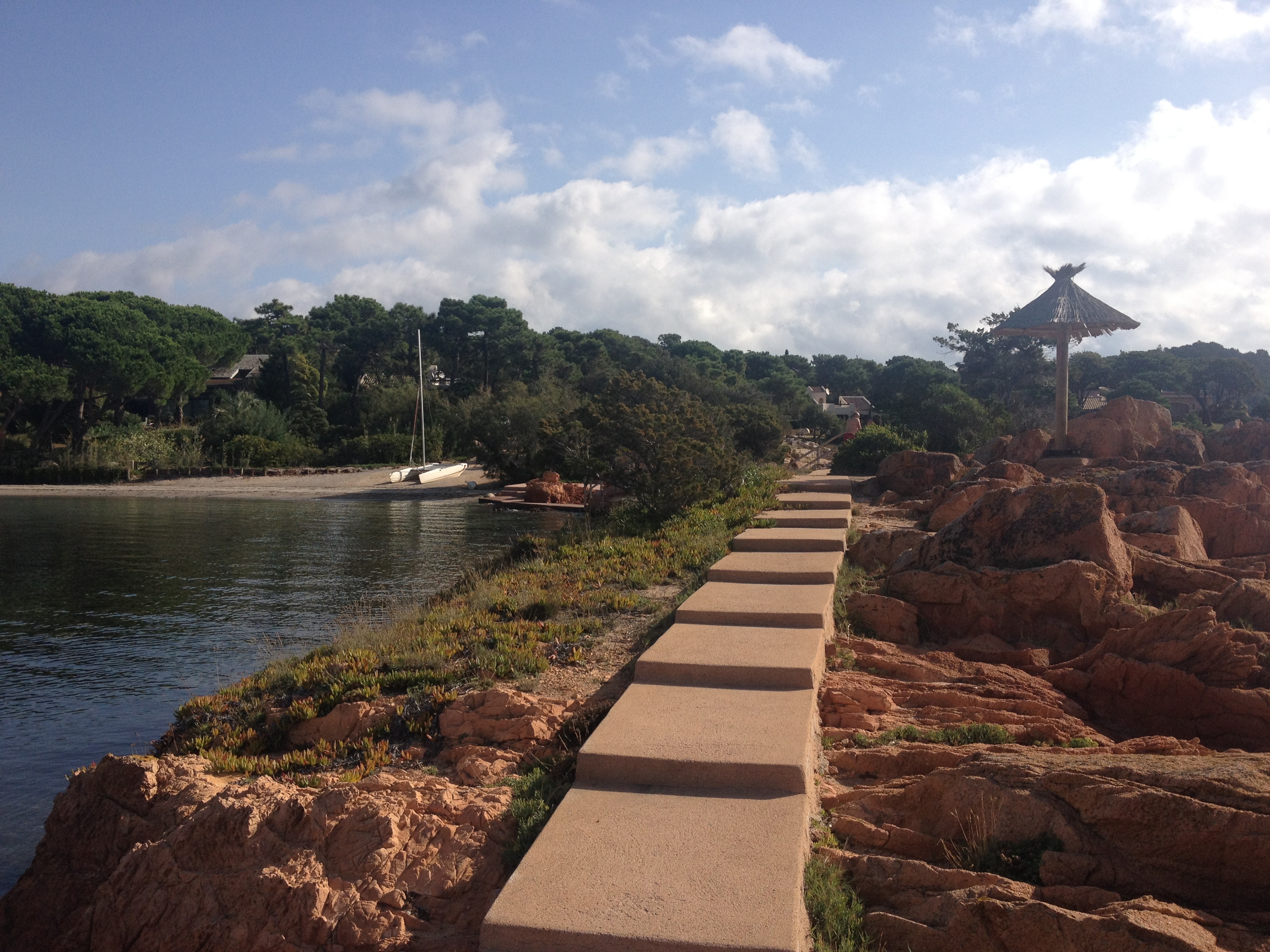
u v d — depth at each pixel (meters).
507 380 92.31
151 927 5.26
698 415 21.39
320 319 114.00
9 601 20.53
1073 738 6.55
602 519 22.25
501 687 8.21
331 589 21.92
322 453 75.38
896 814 5.25
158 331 74.06
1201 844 4.05
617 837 4.59
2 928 6.62
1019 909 3.88
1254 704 6.97
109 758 7.03
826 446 57.28
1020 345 63.94
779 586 10.06
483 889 4.96
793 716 6.06
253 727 8.73
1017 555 9.80
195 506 46.41
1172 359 83.62
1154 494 13.60
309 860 5.24
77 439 66.31
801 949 3.73
